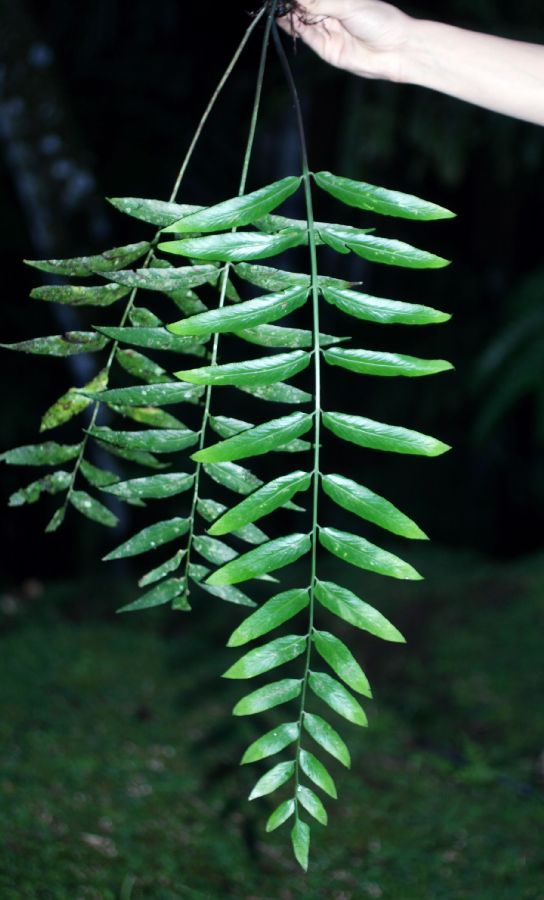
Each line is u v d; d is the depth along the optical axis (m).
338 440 6.54
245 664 1.08
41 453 1.23
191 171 6.36
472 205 6.39
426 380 5.83
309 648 1.09
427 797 3.05
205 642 4.31
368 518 1.05
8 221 6.15
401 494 6.64
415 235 6.42
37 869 2.29
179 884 2.37
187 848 2.61
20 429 6.16
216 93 1.21
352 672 1.08
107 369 1.23
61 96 4.04
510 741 3.44
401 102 4.03
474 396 5.59
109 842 2.54
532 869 2.60
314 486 1.07
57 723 3.34
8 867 2.27
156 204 1.16
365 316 1.07
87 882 2.29
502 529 6.78
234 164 6.31
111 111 6.34
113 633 4.36
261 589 4.85
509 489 6.62
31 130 4.01
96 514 1.25
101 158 6.34
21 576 6.65
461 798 3.04
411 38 1.46
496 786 3.13
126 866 2.43
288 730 1.10
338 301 1.08
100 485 1.24
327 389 6.34
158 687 3.80
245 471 1.18
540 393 4.08
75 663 3.97
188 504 5.70
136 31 6.23
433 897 2.44
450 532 6.67
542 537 6.76
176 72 6.30
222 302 1.13
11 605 4.75
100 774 2.98
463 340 5.88
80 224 4.14
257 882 2.48
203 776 3.07
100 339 1.21
